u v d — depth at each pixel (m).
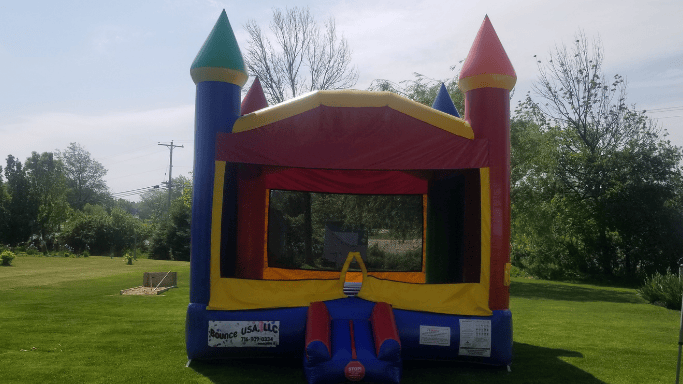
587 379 5.22
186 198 30.23
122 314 9.02
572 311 11.09
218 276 5.39
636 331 8.30
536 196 21.23
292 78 23.08
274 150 5.49
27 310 9.38
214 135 5.51
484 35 5.86
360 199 7.88
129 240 39.47
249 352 5.32
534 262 25.72
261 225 7.11
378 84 19.77
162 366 5.33
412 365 5.57
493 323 5.38
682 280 12.05
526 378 5.18
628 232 24.48
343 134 5.57
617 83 26.97
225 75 5.57
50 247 39.44
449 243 6.71
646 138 26.03
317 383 4.65
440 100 8.23
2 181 39.75
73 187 75.38
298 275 7.48
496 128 5.64
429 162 5.57
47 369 5.19
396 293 5.47
